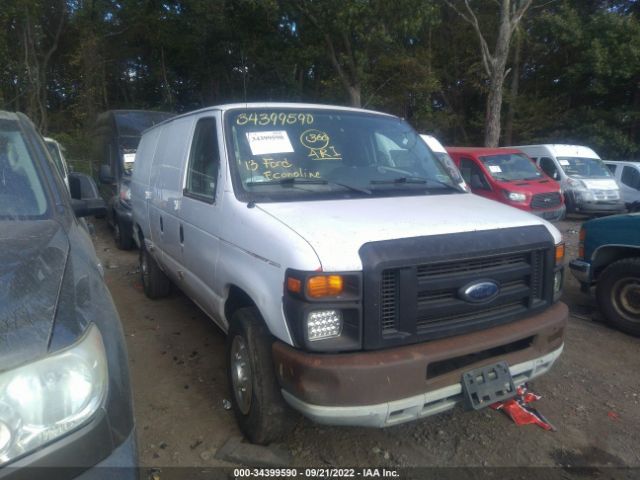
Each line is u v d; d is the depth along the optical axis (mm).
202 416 3773
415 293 2836
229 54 23969
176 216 4676
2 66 22516
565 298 6723
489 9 25312
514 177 11820
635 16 24562
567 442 3531
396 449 3430
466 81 26906
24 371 1665
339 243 2785
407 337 2830
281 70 21031
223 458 3271
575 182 15180
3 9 19859
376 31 15758
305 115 4266
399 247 2820
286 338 2844
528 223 3385
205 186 4113
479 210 3486
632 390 4262
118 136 11094
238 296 3576
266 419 3162
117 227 9633
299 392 2756
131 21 25000
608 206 15039
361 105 19500
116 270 8102
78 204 3287
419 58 21109
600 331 5535
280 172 3785
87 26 24734
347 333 2771
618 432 3658
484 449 3443
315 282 2688
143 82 30047
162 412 3826
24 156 3105
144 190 5918
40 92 24188
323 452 3379
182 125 4918
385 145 4375
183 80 29484
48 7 27047
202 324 5598
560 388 4270
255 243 3148
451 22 26328
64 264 2268
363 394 2678
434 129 25000
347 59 16844
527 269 3260
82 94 25656
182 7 24031
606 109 26141
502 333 3086
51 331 1797
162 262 5438
